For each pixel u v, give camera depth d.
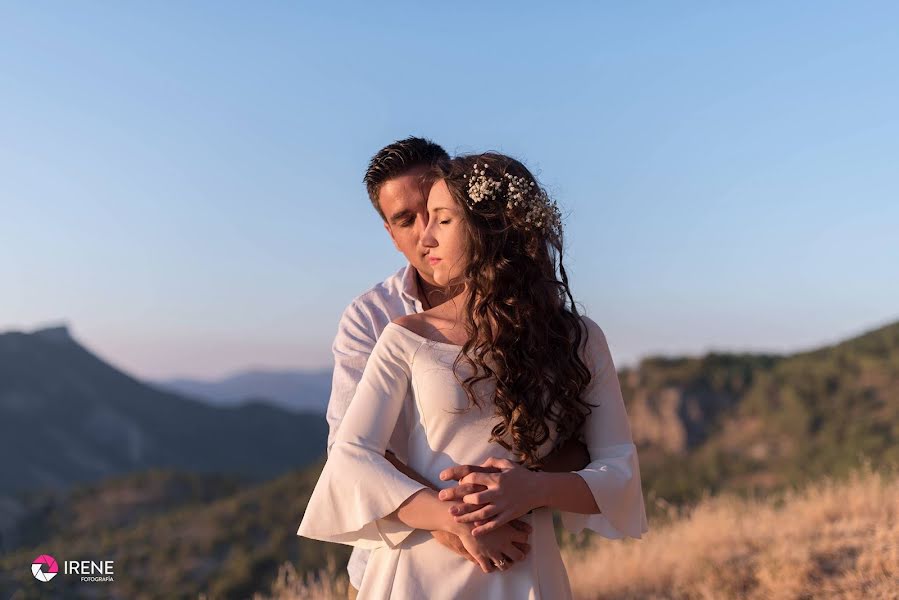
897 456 9.01
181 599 31.14
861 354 53.00
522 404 2.40
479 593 2.42
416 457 2.54
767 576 4.96
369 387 2.55
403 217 3.27
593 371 2.60
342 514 2.46
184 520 41.16
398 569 2.48
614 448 2.60
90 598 25.86
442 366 2.48
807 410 46.62
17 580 16.14
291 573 6.99
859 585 4.68
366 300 3.33
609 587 5.73
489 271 2.46
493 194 2.49
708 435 50.19
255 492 43.09
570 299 2.64
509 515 2.32
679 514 7.84
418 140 3.39
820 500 6.63
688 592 5.28
